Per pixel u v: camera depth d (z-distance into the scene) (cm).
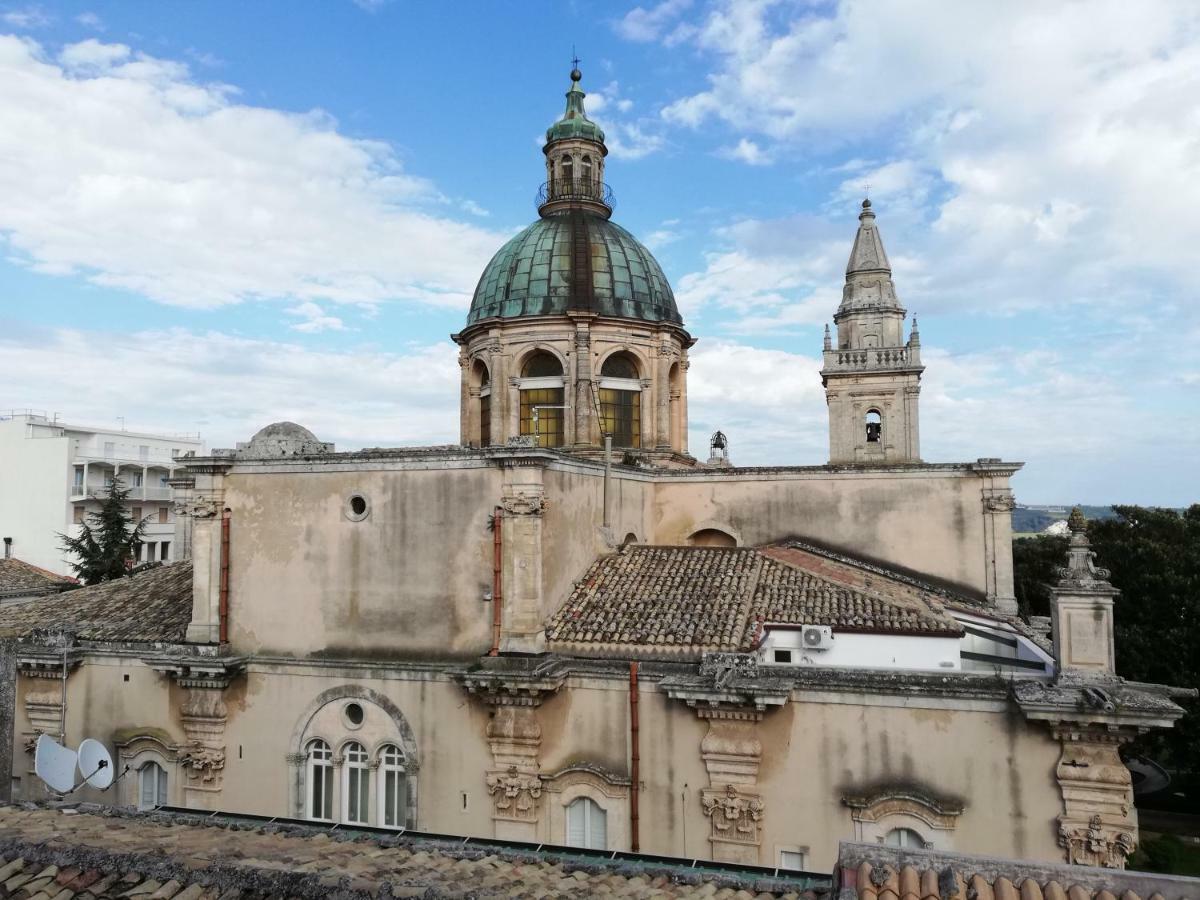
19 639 2478
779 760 1888
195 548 2402
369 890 1038
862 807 1809
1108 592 1755
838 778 1850
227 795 2289
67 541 5494
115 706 2431
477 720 2106
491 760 2084
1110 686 1711
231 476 2406
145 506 7106
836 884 1063
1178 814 3666
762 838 1880
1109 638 1748
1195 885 1005
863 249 5141
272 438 2406
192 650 2338
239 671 2305
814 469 3169
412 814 2122
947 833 1769
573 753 2034
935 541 3052
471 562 2178
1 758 1772
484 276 3506
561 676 2002
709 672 1911
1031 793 1741
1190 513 4397
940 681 1816
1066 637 1777
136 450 7762
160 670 2383
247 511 2384
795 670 1903
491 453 2141
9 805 1478
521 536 2122
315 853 1221
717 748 1900
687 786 1945
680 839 1936
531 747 2038
